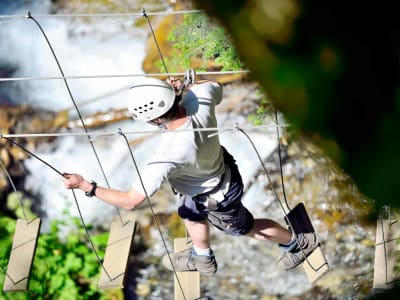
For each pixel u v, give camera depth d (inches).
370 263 846.5
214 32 816.3
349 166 181.9
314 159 868.6
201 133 439.8
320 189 856.3
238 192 480.7
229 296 848.3
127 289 850.8
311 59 180.1
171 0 1022.4
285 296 846.5
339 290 845.8
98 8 1045.8
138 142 943.7
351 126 180.4
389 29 178.4
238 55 191.0
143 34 1005.8
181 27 940.0
